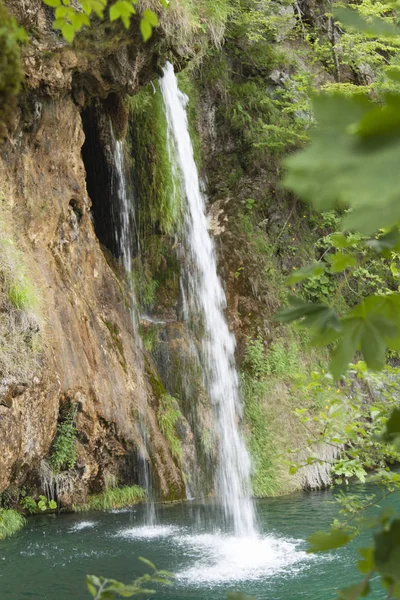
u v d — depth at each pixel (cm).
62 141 1028
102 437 1012
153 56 1084
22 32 137
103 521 903
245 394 1341
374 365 82
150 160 1383
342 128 51
